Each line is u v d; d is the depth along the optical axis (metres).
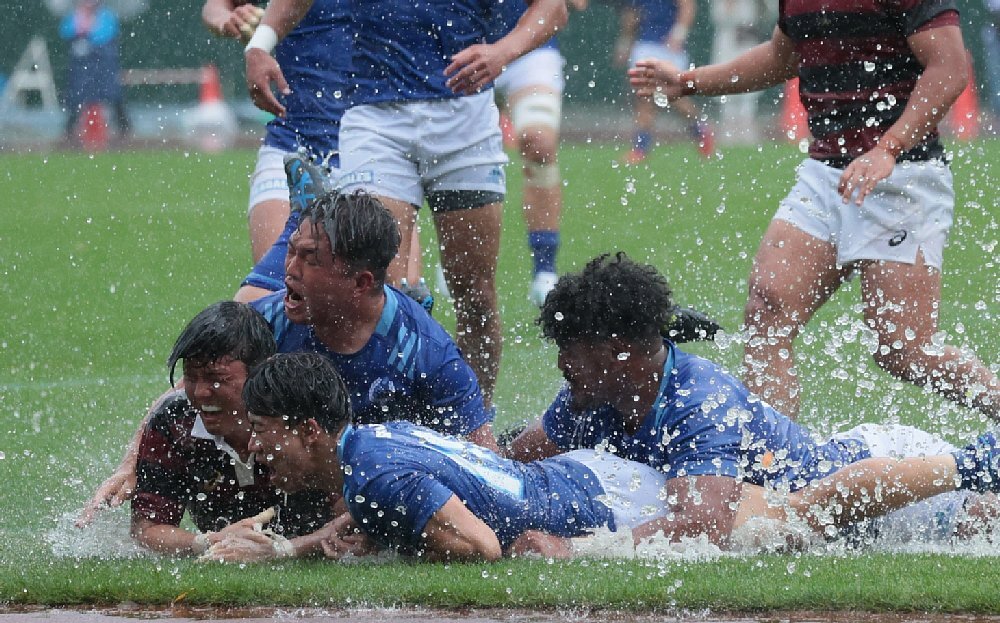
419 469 14.77
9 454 21.75
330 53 23.66
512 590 13.31
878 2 19.16
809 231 20.03
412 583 13.61
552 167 32.34
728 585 13.36
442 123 21.88
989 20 72.88
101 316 36.31
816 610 12.92
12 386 27.84
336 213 15.72
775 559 14.75
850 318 31.91
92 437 23.11
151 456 15.91
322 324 16.14
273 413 14.67
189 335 15.05
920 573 13.88
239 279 42.06
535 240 32.56
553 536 15.32
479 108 22.17
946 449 17.38
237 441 15.56
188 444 15.84
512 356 29.17
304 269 15.80
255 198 23.36
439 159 22.03
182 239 49.06
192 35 82.56
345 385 15.88
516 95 32.44
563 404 17.31
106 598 13.58
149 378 28.70
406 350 16.42
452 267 23.11
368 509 14.64
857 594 13.05
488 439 17.14
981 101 73.62
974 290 34.88
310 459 15.03
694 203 52.88
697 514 15.42
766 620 12.70
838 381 24.83
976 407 19.62
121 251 46.91
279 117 22.88
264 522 15.56
